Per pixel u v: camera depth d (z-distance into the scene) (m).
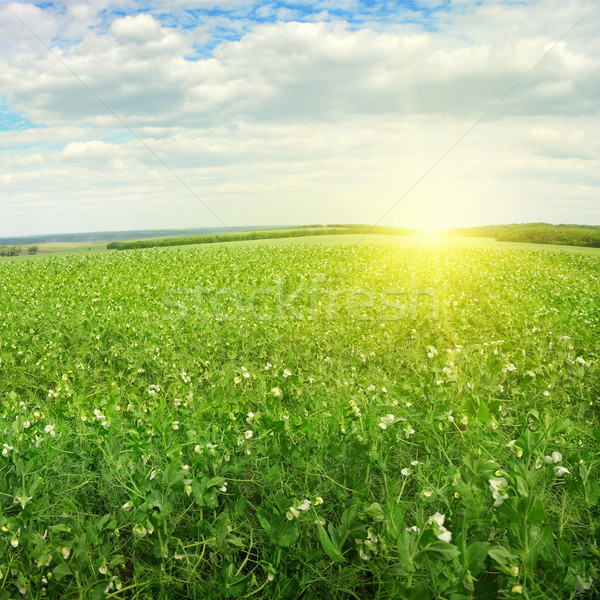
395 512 2.47
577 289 13.01
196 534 2.73
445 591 2.15
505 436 3.89
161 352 7.07
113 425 4.02
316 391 5.07
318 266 16.48
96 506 3.25
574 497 2.80
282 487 3.24
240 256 19.91
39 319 9.01
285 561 2.65
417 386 4.95
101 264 18.38
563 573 2.21
